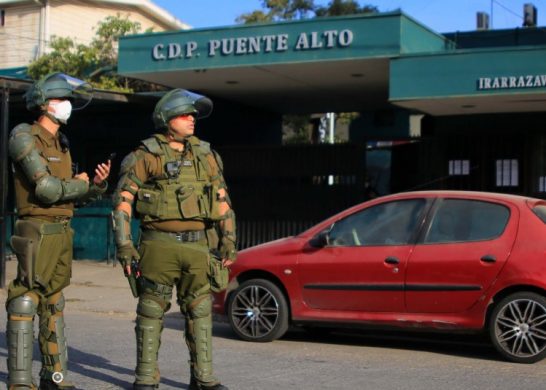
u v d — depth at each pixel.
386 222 8.29
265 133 20.59
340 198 15.40
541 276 7.38
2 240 13.08
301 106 19.69
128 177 5.39
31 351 5.20
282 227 15.88
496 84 12.55
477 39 17.39
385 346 8.59
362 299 8.14
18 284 5.20
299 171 15.79
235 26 14.34
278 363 7.40
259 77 15.45
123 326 9.81
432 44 14.78
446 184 15.50
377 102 18.89
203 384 5.52
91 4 26.92
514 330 7.49
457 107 14.08
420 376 6.89
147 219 5.39
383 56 13.26
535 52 12.31
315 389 6.28
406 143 16.61
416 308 7.90
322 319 8.34
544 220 7.74
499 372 7.11
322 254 8.40
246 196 16.23
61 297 5.53
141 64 15.11
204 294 5.53
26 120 18.84
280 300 8.52
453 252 7.80
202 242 5.47
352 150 15.36
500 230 7.78
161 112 5.45
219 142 18.34
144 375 5.46
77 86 5.49
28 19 25.98
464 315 7.71
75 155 18.88
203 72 14.99
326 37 13.65
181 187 5.35
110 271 15.12
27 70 22.08
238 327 8.70
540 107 13.93
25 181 5.19
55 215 5.25
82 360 7.27
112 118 18.47
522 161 14.96
